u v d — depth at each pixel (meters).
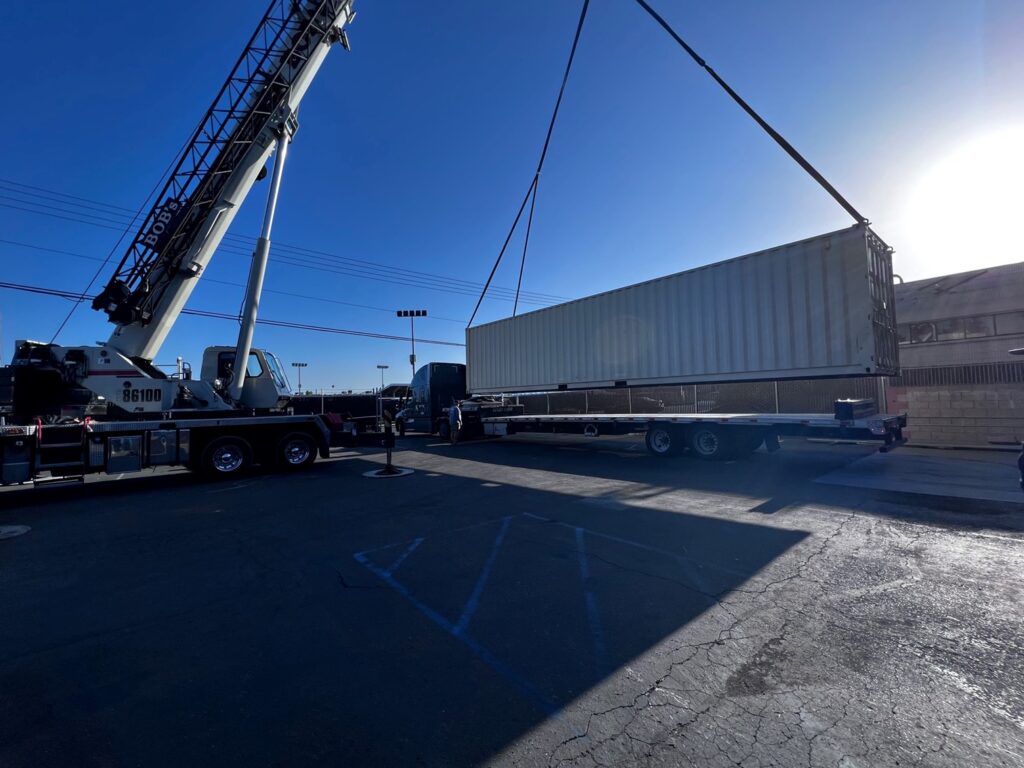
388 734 2.48
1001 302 13.94
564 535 5.94
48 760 2.33
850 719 2.51
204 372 11.96
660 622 3.64
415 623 3.73
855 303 9.53
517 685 2.89
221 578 4.79
